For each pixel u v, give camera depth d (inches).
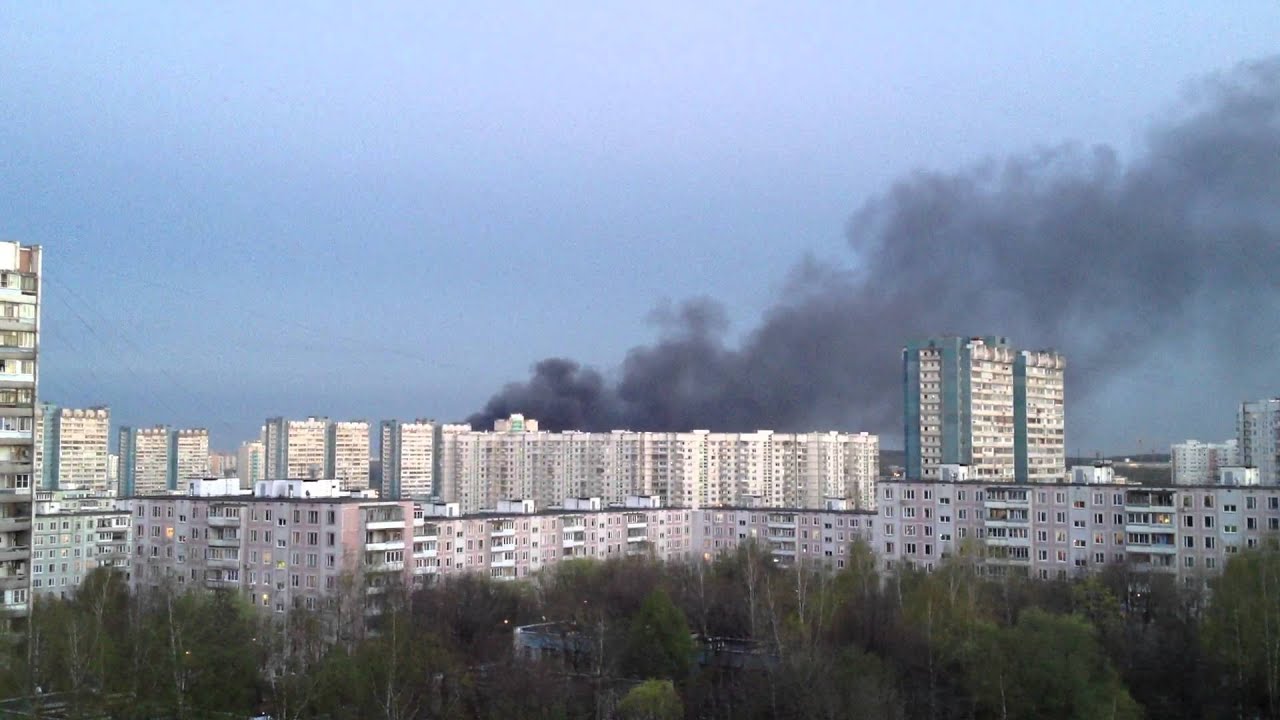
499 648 6904.5
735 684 6127.0
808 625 6638.8
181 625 5979.3
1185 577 7765.8
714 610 7411.4
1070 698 5492.1
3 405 6023.6
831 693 5506.9
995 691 5629.9
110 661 5615.2
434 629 6860.2
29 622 5649.6
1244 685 5900.6
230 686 5723.4
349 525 7755.9
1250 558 6363.2
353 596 7165.4
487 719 5733.3
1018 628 5826.8
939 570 7411.4
